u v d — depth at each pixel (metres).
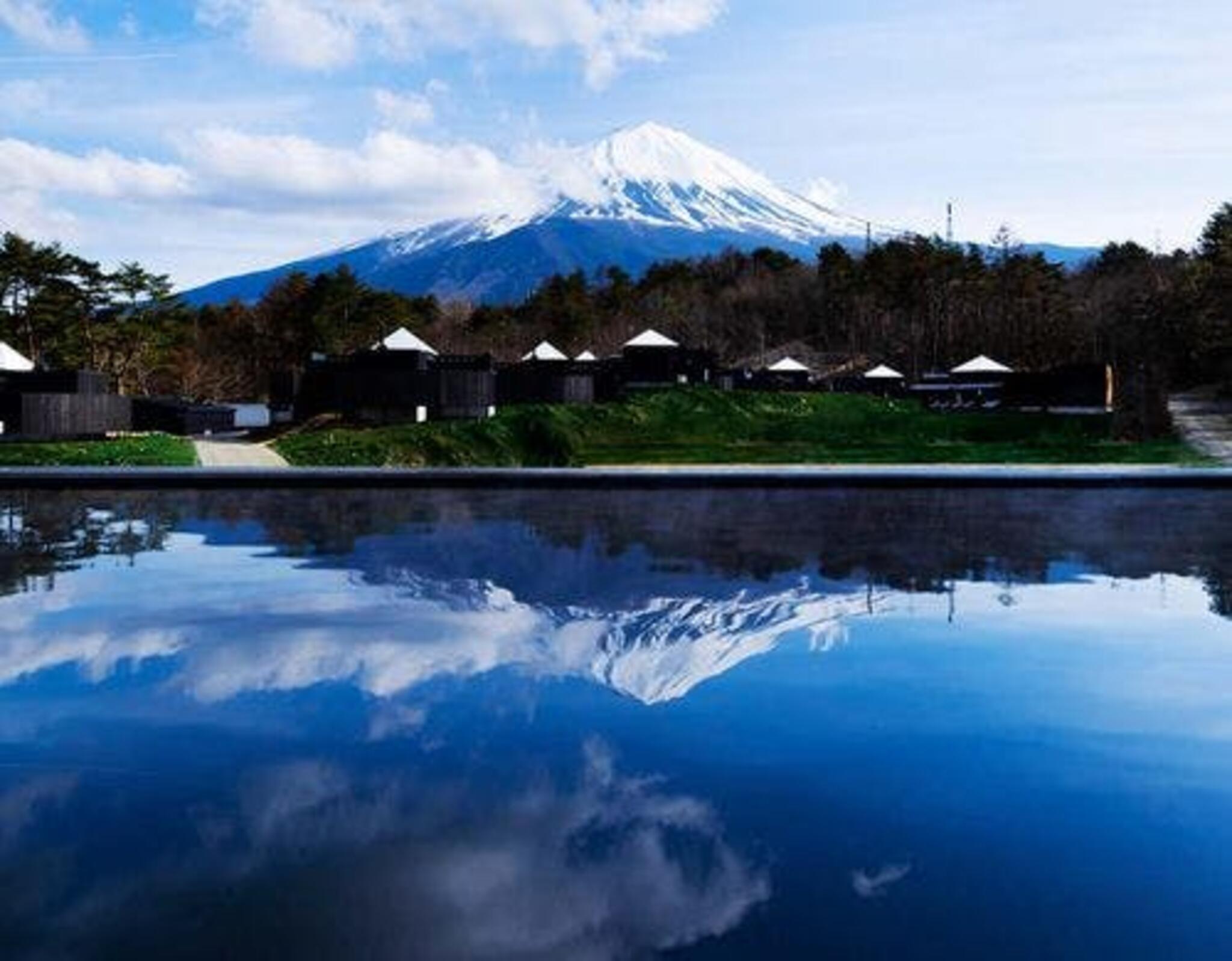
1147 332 87.12
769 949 1.79
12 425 36.09
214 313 120.62
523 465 42.25
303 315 103.69
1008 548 6.70
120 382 78.88
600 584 5.32
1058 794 2.48
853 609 4.72
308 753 2.77
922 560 6.17
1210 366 78.56
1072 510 9.06
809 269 145.00
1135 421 53.34
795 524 8.14
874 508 9.27
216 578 5.54
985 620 4.47
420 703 3.23
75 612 4.63
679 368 59.75
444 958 1.78
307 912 1.92
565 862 2.10
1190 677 3.53
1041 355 93.50
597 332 127.00
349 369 47.28
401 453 40.50
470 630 4.27
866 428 49.84
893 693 3.33
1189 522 8.10
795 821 2.32
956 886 2.02
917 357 97.56
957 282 106.31
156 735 2.91
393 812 2.36
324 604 4.80
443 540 7.09
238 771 2.63
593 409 49.44
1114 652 3.89
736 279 155.62
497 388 51.16
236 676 3.53
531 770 2.64
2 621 4.43
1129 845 2.20
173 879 2.04
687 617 4.52
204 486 11.13
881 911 1.92
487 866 2.08
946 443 47.47
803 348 117.44
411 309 121.12
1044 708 3.16
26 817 2.33
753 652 3.90
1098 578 5.53
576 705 3.21
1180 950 1.79
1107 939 1.83
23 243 74.81
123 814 2.35
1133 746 2.82
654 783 2.55
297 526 7.95
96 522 8.20
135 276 77.56
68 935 1.84
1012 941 1.82
